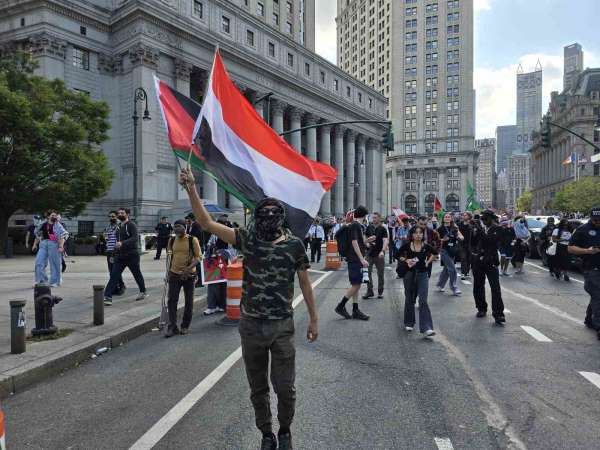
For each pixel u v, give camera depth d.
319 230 20.12
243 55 43.25
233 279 8.06
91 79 34.38
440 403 4.22
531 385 4.72
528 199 142.00
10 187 22.44
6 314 7.72
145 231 32.59
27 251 26.16
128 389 4.64
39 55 31.30
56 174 23.58
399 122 109.94
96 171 24.72
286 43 50.53
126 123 34.69
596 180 68.75
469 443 3.44
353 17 131.25
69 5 32.50
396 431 3.63
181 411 4.05
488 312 8.73
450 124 105.19
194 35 37.75
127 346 6.39
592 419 3.89
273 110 49.25
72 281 12.34
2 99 20.75
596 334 6.98
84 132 23.56
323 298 10.45
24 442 3.49
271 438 3.20
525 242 15.04
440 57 105.75
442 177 105.94
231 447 3.38
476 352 5.98
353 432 3.62
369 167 71.31
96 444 3.45
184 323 7.18
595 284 6.79
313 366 5.36
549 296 10.55
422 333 7.02
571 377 4.98
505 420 3.86
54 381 4.93
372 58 120.69
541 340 6.62
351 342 6.50
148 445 3.42
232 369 5.26
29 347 5.69
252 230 3.14
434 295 10.82
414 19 108.44
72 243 24.91
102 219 34.00
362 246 8.20
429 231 9.36
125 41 34.66
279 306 3.09
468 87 103.94
